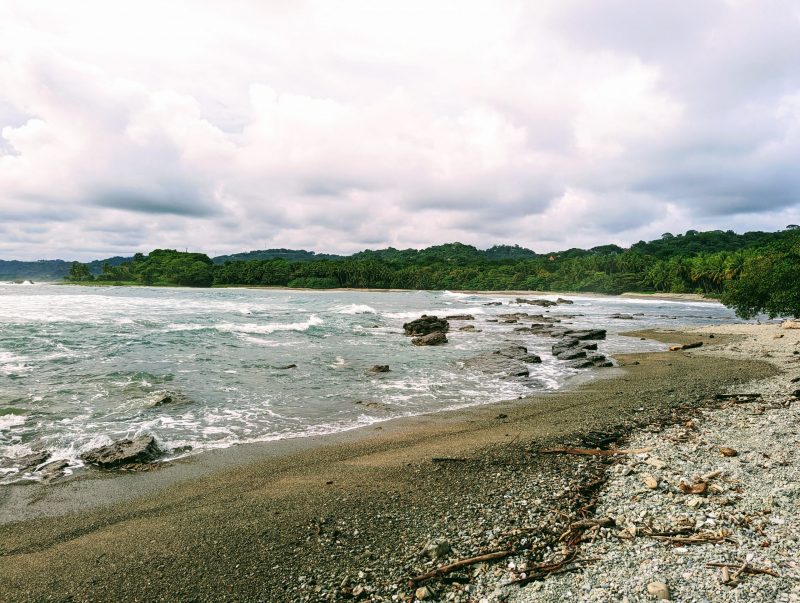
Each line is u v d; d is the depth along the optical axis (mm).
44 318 34406
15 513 8266
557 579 5938
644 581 5762
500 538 6984
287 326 36750
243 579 6188
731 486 8273
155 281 176375
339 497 8680
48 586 6125
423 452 11219
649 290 137250
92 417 13539
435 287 178875
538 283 162250
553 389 18641
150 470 10242
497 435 12477
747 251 115438
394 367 22906
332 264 187375
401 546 6883
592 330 37281
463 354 27281
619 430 12367
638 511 7594
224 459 10945
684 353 28375
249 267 183875
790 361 23984
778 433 11195
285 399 16547
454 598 5680
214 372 20031
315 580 6125
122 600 5820
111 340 25891
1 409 13734
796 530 6750
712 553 6297
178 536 7344
